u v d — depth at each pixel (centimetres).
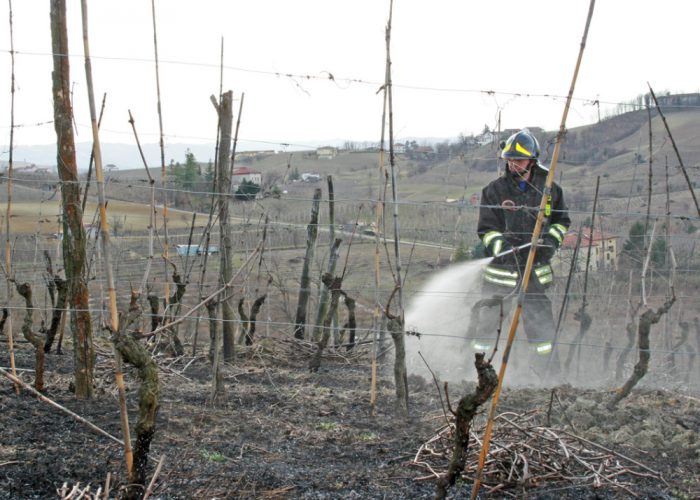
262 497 512
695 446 620
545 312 881
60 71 698
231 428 664
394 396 804
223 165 826
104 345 1064
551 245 870
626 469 561
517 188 879
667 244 1080
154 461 570
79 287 733
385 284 1279
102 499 497
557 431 598
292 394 802
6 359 951
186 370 953
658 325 1216
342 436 647
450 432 594
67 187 716
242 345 1146
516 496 521
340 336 1188
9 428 629
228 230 852
